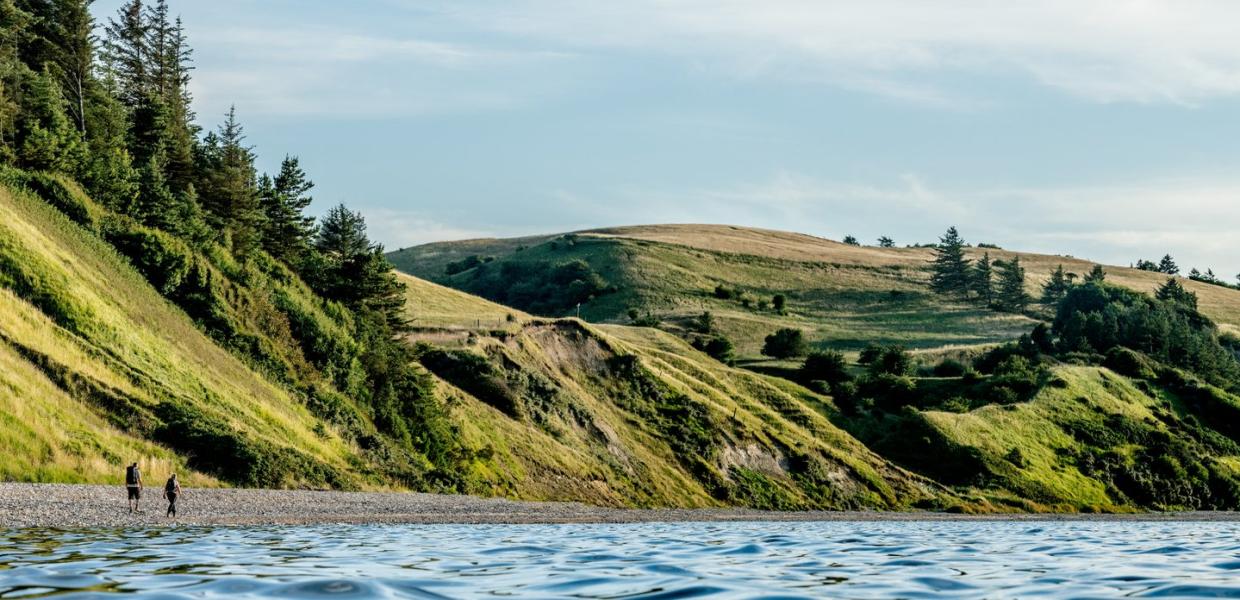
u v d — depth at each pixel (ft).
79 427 157.79
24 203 214.90
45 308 181.68
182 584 56.54
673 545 107.76
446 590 58.44
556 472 261.65
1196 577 71.56
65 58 319.27
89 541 87.15
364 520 144.66
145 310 207.21
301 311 247.91
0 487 128.57
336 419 221.87
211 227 275.18
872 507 310.65
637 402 321.73
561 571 71.51
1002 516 289.33
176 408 177.06
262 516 135.23
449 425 252.62
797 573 72.69
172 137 328.29
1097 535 159.02
